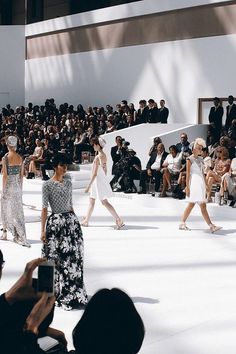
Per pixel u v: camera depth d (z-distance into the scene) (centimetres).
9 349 323
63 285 743
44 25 3206
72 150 2445
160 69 2558
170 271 945
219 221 1448
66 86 3084
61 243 738
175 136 2083
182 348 622
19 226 1136
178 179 1694
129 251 1095
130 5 2677
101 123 2450
